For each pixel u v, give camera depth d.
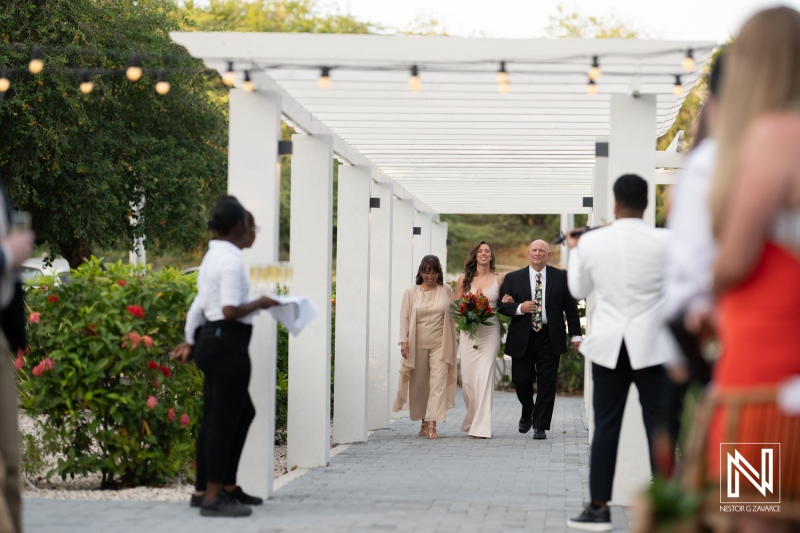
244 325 6.30
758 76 2.78
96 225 17.66
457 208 19.52
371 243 11.87
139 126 19.77
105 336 7.28
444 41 7.18
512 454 9.79
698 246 3.05
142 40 18.86
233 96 7.27
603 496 6.04
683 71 7.56
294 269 8.80
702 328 3.09
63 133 16.39
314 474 8.40
